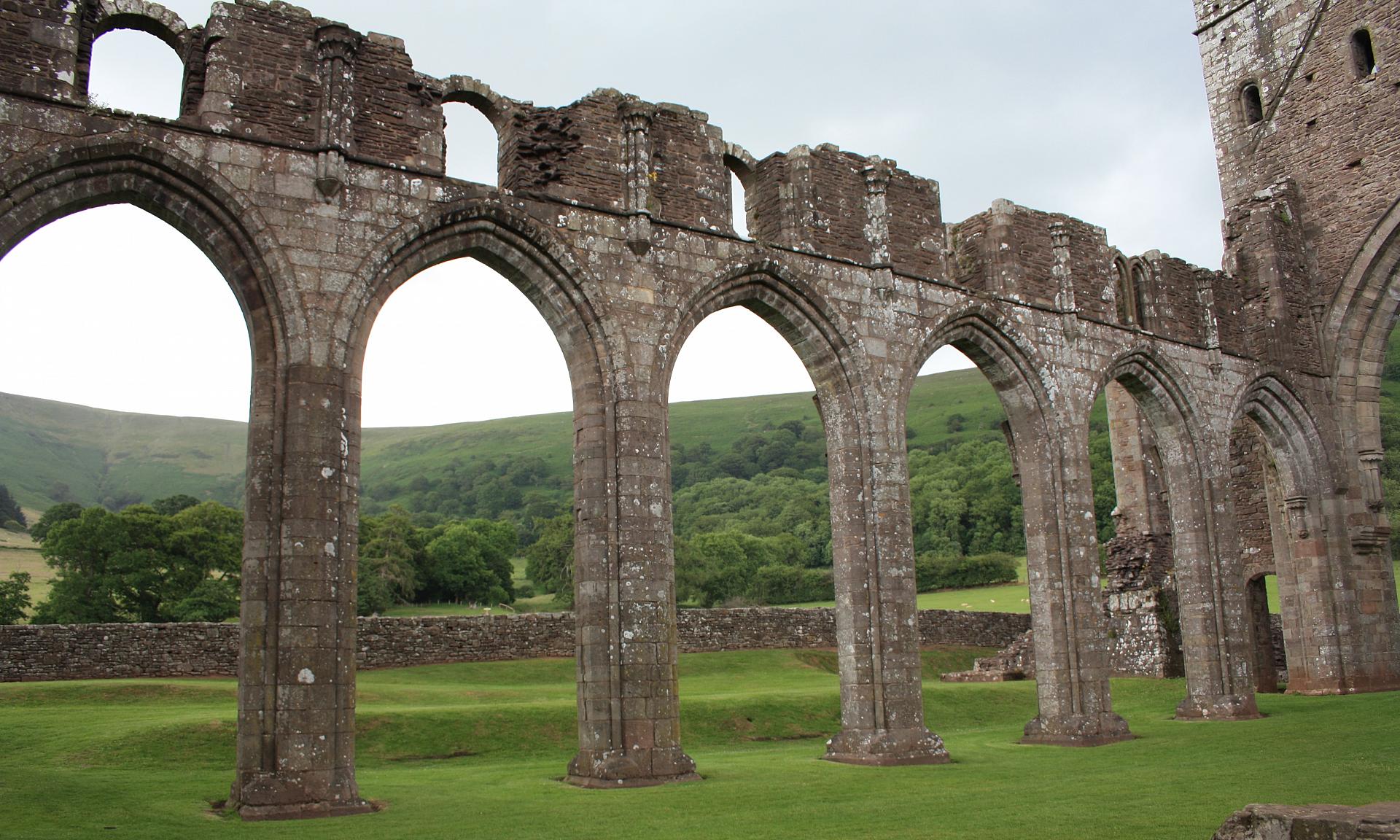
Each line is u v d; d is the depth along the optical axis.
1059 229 24.61
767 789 15.75
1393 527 63.25
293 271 15.41
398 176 16.59
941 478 98.50
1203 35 34.41
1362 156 29.92
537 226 17.58
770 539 91.31
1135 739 21.75
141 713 22.91
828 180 21.36
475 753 21.05
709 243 19.39
